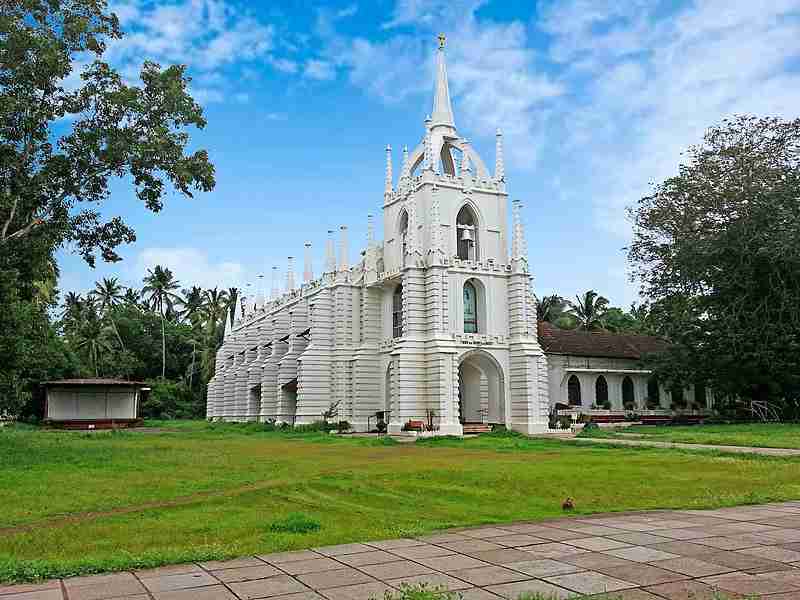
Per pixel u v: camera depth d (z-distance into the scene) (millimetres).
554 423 48438
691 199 53219
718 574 8812
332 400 55812
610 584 8406
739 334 49156
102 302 101250
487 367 50656
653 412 60250
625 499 15812
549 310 93188
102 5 28781
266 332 74312
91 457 27906
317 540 11203
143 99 29812
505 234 51969
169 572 9250
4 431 50344
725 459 25016
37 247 29750
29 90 27453
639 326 90750
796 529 11781
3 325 33750
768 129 51719
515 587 8352
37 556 10625
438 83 54625
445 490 17547
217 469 23312
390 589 8352
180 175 29359
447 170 55281
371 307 55500
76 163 28875
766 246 47469
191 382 101688
